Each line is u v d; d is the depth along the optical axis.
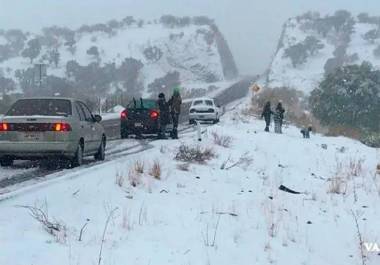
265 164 16.45
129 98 48.09
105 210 8.92
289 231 9.55
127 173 11.87
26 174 12.19
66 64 161.25
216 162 15.31
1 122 12.67
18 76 138.00
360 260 8.71
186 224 8.84
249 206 10.83
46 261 6.38
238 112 41.25
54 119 12.66
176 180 12.23
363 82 44.75
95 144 14.66
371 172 16.42
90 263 6.52
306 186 13.68
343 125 40.88
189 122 34.16
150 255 7.16
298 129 32.41
